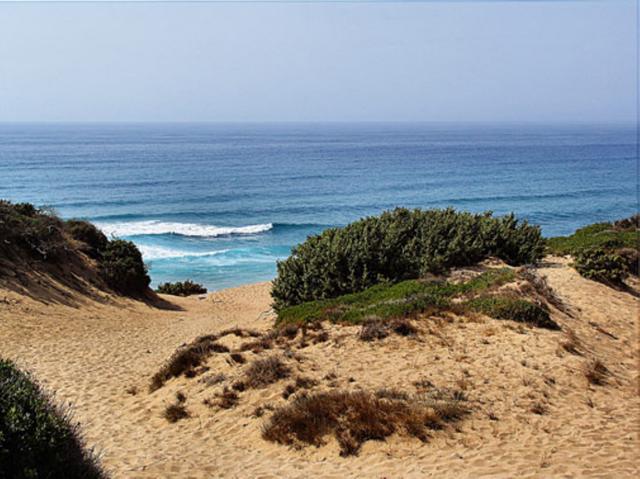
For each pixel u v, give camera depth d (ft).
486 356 33.83
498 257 65.26
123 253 81.56
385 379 30.96
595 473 20.86
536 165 378.32
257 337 41.39
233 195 228.63
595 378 31.24
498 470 21.25
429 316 40.68
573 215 195.42
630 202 224.12
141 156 419.33
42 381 37.27
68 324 56.39
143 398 34.06
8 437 15.88
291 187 255.91
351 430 24.95
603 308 49.19
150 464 23.52
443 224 65.41
